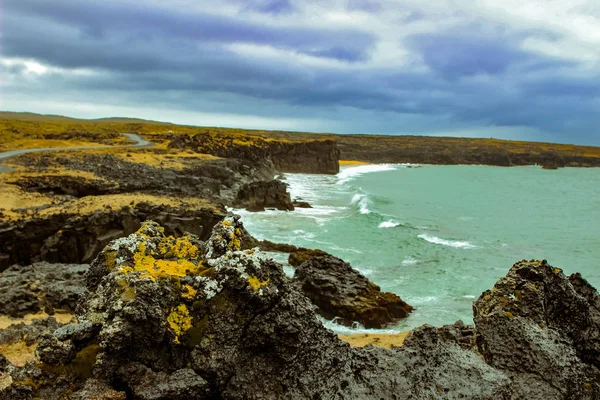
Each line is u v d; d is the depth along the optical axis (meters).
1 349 16.52
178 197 45.75
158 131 162.00
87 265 29.80
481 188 107.94
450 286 31.56
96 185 48.31
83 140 114.06
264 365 7.45
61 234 33.41
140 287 7.39
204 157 90.88
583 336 9.65
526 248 44.31
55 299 22.28
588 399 8.51
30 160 64.81
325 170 144.00
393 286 31.55
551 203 81.88
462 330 13.30
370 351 8.35
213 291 7.62
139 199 42.00
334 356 7.90
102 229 34.69
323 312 26.47
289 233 46.84
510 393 8.07
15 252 32.75
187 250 9.34
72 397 6.79
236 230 9.86
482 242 45.97
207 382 7.27
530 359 8.66
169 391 6.98
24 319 20.64
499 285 9.80
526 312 9.27
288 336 7.39
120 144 111.31
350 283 27.47
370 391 7.71
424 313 26.94
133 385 7.14
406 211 66.69
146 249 8.95
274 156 137.00
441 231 51.59
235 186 76.62
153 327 7.27
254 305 7.47
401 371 7.99
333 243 42.84
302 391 7.36
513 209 73.00
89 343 7.41
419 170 171.88
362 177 133.38
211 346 7.39
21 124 153.12
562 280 9.98
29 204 40.19
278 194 63.09
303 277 28.20
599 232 53.38
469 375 8.12
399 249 41.16
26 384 6.90
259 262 7.71
